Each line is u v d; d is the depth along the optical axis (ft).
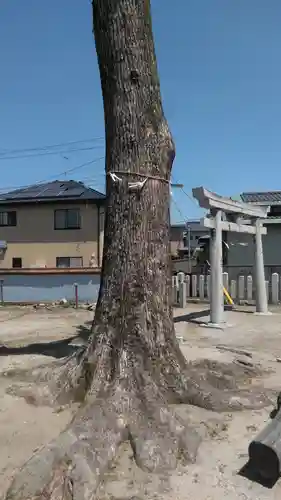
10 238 81.92
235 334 32.50
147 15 15.52
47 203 79.71
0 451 11.66
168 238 15.94
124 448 11.71
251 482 10.45
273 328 35.12
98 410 12.51
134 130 15.26
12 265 81.76
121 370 14.15
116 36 15.19
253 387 17.69
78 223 79.66
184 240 126.31
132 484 10.28
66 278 63.67
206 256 90.53
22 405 14.49
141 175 15.24
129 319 14.84
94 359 14.70
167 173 15.90
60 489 9.61
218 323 35.91
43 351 24.62
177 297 52.16
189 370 15.90
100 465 10.59
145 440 11.59
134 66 15.23
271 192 70.23
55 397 14.74
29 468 10.07
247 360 22.72
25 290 64.49
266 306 44.01
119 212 15.31
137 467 10.93
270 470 10.41
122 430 12.11
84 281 63.31
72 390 14.80
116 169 15.40
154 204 15.40
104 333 14.99
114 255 15.31
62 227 80.28
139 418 12.60
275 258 60.95
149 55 15.52
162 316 15.37
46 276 64.18
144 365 14.42
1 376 17.99
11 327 38.55
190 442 11.92
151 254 15.31
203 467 11.09
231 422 13.74
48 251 80.59
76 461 10.32
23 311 54.08
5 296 64.80
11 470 10.74
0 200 81.56
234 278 60.13
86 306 56.44
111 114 15.53
